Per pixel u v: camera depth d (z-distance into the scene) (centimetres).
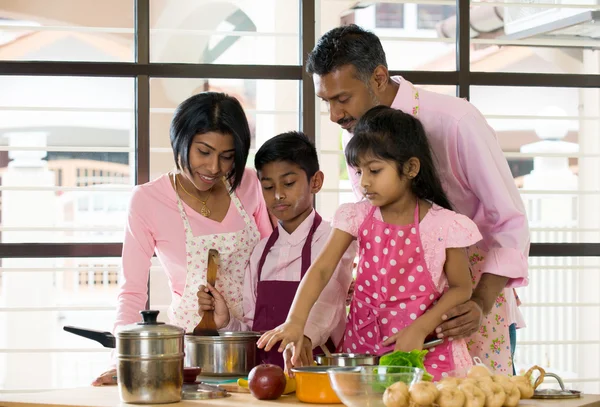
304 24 345
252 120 491
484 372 188
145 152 338
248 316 264
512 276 227
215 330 230
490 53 489
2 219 450
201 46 493
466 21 358
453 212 224
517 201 235
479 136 233
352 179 257
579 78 362
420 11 526
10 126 433
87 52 471
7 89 425
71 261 507
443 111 237
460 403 168
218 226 265
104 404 184
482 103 460
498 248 231
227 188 269
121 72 334
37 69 328
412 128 221
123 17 474
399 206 225
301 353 223
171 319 266
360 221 229
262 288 258
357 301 234
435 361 220
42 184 444
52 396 195
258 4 489
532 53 491
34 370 498
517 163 502
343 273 251
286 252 262
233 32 366
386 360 191
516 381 187
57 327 508
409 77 353
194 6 489
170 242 262
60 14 464
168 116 508
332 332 252
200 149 243
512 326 253
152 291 490
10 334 503
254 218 276
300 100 349
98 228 364
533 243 371
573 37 426
